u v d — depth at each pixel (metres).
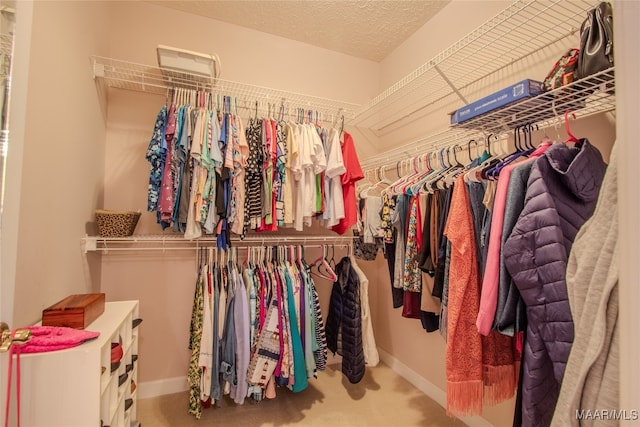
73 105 1.32
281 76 2.36
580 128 1.23
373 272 2.64
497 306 0.98
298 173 1.83
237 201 1.69
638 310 0.37
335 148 1.91
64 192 1.24
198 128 1.59
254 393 1.67
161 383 1.96
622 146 0.39
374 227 1.92
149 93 1.99
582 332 0.63
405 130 2.38
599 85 0.91
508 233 0.96
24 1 0.78
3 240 0.69
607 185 0.65
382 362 2.49
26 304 0.95
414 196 1.58
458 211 1.17
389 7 2.02
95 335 0.91
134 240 1.70
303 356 1.78
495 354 1.15
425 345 2.06
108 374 0.92
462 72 1.83
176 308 2.02
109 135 1.89
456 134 1.69
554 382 0.87
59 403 0.80
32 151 0.98
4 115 0.70
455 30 1.91
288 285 1.82
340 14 2.10
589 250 0.67
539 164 0.91
